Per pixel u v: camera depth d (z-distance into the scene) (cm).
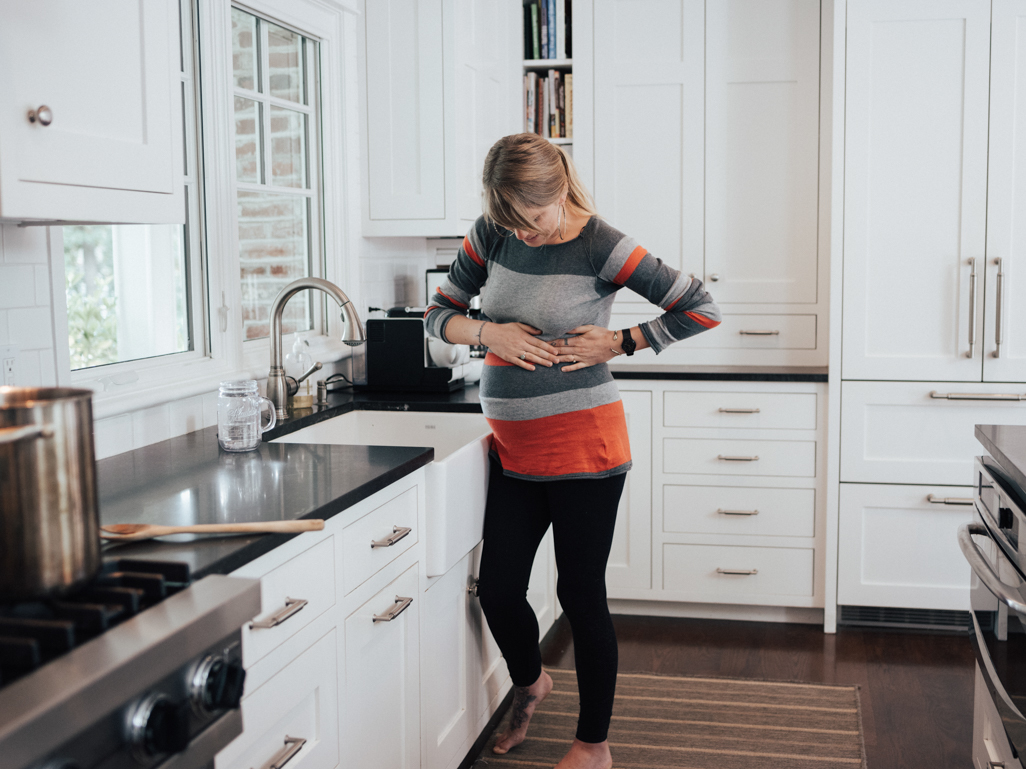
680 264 342
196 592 98
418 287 353
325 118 283
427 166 293
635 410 321
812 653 296
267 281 265
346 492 150
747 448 315
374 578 166
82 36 133
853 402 304
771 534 318
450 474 192
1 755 67
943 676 277
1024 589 138
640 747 235
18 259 163
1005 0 284
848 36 294
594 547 200
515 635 214
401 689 180
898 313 299
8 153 120
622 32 337
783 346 339
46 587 90
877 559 310
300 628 139
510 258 197
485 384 205
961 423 299
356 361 287
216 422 224
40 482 89
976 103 289
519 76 352
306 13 268
